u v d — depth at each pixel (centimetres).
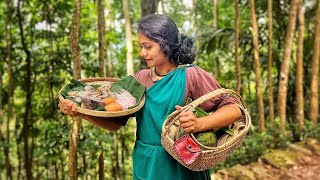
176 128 160
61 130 466
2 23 677
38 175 734
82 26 645
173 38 163
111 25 862
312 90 654
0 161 834
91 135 425
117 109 165
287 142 544
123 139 732
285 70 604
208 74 168
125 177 730
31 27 642
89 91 178
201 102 153
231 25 870
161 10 781
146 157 171
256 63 591
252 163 487
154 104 167
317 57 649
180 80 163
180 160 155
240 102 168
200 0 925
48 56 652
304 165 483
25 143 671
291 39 599
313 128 590
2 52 654
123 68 836
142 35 162
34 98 718
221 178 430
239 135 158
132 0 901
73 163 255
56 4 621
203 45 682
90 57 640
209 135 158
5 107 772
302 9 624
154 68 176
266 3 680
